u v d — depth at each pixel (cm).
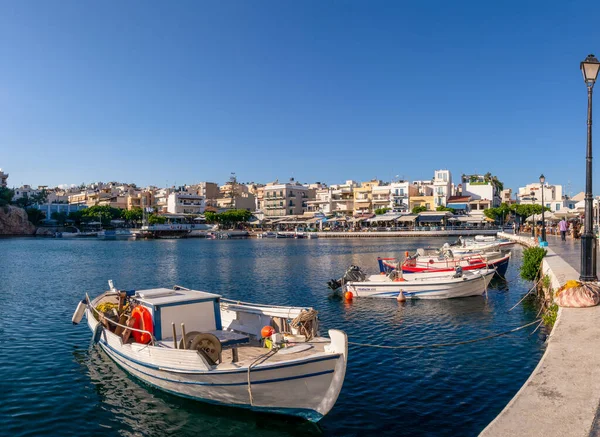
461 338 1783
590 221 1548
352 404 1176
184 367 1120
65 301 2803
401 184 13050
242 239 12206
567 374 793
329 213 14038
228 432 1057
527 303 2441
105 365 1530
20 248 8300
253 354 1161
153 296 1395
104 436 1054
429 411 1126
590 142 1528
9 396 1277
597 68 1487
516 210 10762
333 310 2389
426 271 2953
